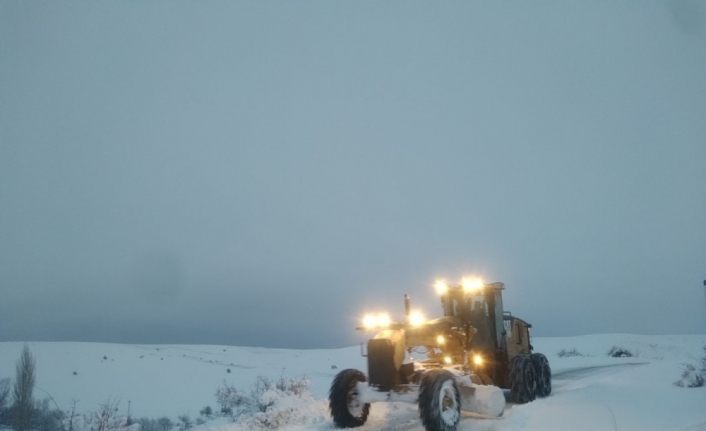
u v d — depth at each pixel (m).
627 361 23.17
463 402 10.23
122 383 24.14
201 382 24.67
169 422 15.58
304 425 10.76
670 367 14.41
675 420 9.05
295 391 14.79
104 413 14.39
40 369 27.09
